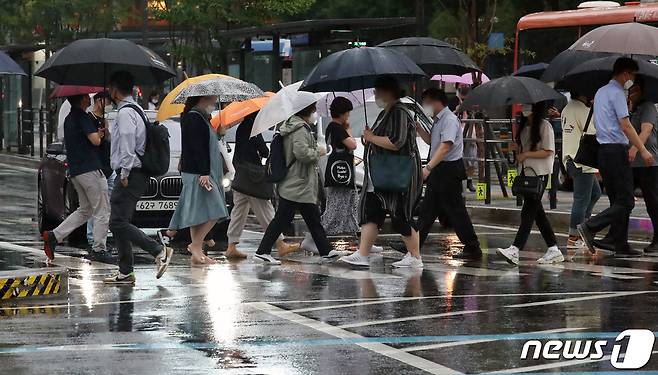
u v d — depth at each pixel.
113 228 28.22
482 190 48.81
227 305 25.06
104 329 22.45
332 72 30.22
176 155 39.12
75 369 19.03
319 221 32.75
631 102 33.25
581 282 28.12
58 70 31.95
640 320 22.95
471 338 21.28
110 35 89.81
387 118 30.11
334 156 34.53
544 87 32.09
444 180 32.72
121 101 28.44
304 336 21.61
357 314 23.86
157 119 33.31
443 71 39.03
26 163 80.12
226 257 33.84
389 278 29.06
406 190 30.50
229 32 76.19
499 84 32.03
